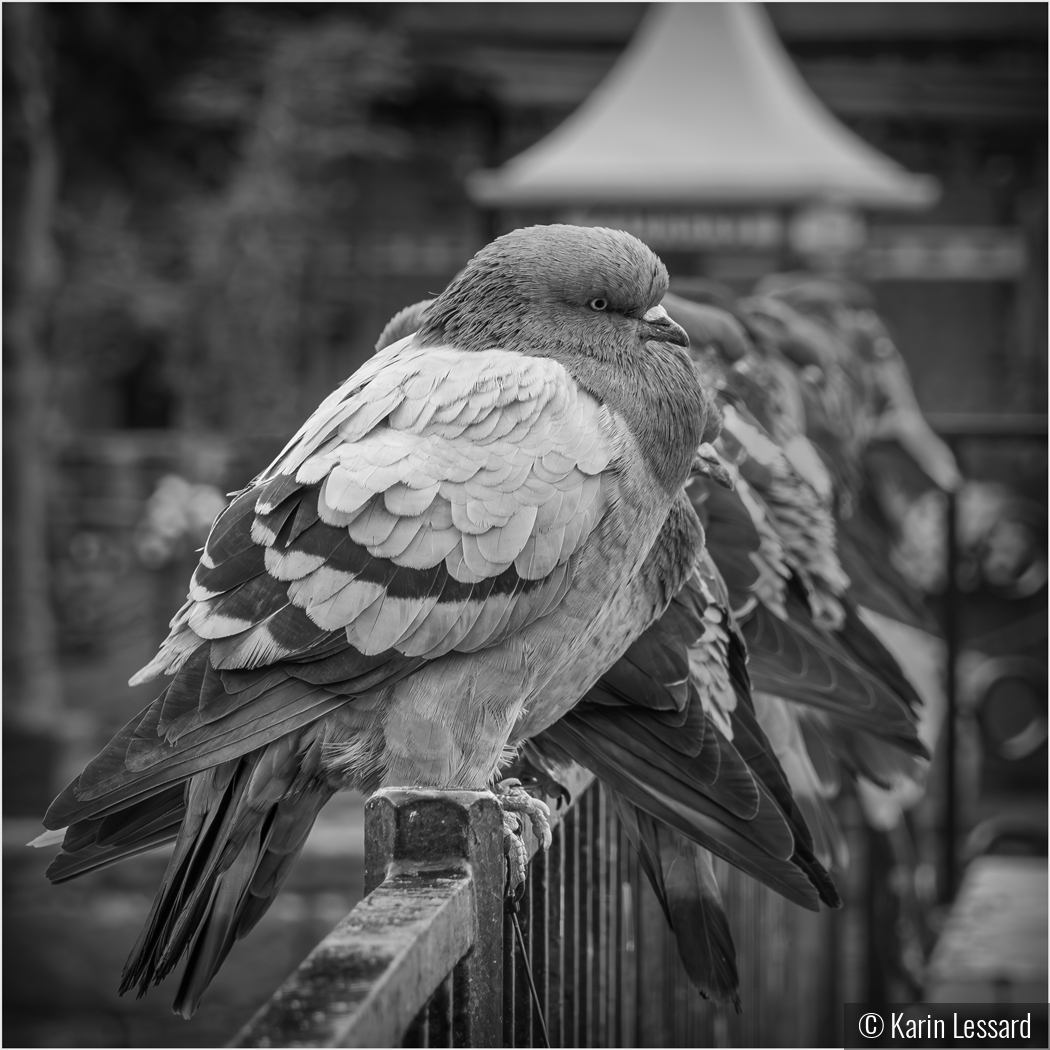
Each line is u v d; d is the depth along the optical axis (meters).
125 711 16.12
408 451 3.54
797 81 20.05
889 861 8.81
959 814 10.02
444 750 3.59
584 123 11.03
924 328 24.86
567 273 3.88
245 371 21.12
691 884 4.39
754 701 5.82
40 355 14.52
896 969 8.77
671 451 3.88
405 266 24.73
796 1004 9.05
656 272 3.96
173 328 21.83
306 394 23.88
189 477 18.59
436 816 2.67
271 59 21.36
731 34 10.95
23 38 14.04
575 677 4.02
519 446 3.58
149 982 3.30
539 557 3.56
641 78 10.98
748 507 5.30
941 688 10.06
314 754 3.57
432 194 24.62
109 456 19.67
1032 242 24.36
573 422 3.65
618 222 10.76
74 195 23.45
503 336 3.89
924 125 24.27
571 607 3.70
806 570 5.84
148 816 3.61
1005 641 12.77
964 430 10.08
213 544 3.60
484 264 3.96
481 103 23.92
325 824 11.75
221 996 10.62
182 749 3.33
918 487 9.56
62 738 13.77
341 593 3.45
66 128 21.53
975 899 9.93
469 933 2.60
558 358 3.84
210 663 3.43
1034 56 23.97
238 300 21.03
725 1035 6.64
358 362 24.77
